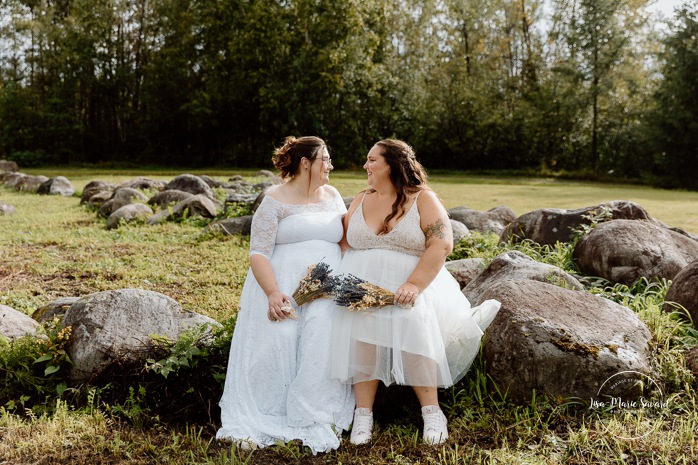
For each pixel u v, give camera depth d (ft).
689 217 45.85
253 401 11.29
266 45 113.39
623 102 119.44
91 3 120.47
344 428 11.05
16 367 12.34
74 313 12.93
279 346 11.45
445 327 11.65
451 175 115.65
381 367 11.07
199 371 12.67
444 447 10.20
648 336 12.09
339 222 13.07
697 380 11.59
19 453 10.11
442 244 11.46
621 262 17.75
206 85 124.47
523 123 119.96
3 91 119.85
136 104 130.21
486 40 134.31
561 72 115.75
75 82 122.01
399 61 124.47
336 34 109.09
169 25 123.44
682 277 14.52
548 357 11.00
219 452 10.35
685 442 10.00
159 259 25.75
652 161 111.75
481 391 11.58
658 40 106.73
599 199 64.75
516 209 53.62
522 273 14.53
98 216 38.52
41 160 120.26
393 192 11.89
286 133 115.96
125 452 10.19
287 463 10.09
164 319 13.24
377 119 119.55
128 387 12.23
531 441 10.30
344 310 11.32
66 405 11.66
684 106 103.30
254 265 12.16
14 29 124.98
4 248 27.84
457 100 120.88
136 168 120.06
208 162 129.80
